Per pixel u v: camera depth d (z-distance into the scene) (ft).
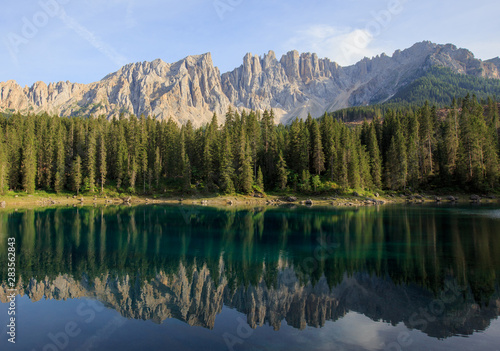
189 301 66.44
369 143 350.84
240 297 68.69
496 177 296.10
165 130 392.88
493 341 48.60
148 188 334.65
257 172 341.41
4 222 171.42
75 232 145.07
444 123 355.36
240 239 131.03
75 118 437.58
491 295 66.18
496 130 352.69
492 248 106.52
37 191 313.32
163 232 147.13
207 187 320.50
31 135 335.26
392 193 316.19
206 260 99.25
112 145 359.05
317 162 322.55
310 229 151.94
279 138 366.22
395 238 126.62
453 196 299.17
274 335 50.96
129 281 79.61
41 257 101.30
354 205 269.44
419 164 336.70
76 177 314.35
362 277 79.66
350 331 52.24
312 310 61.16
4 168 292.20
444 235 129.08
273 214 210.79
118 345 47.62
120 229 154.30
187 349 46.26
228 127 381.19
